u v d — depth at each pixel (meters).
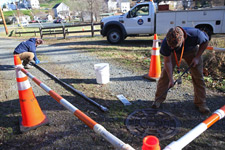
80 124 2.88
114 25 10.02
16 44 12.54
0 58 7.93
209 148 2.30
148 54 7.30
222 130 2.62
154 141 1.21
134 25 9.52
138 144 2.38
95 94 3.90
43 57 7.66
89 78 4.95
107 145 2.41
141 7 9.30
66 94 3.94
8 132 2.73
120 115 3.07
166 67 2.69
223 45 6.14
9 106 3.55
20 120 2.96
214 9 8.22
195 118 2.90
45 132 2.71
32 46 5.89
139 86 4.28
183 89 4.00
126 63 6.23
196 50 2.75
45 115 3.05
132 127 2.73
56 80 4.86
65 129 2.77
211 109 3.16
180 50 2.69
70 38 14.33
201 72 2.86
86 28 27.89
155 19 9.18
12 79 5.14
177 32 2.19
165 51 2.56
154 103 3.23
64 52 8.51
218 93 3.80
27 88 2.71
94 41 11.65
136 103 3.48
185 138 1.33
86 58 7.12
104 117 3.02
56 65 6.36
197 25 8.69
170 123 2.79
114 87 4.28
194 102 3.18
